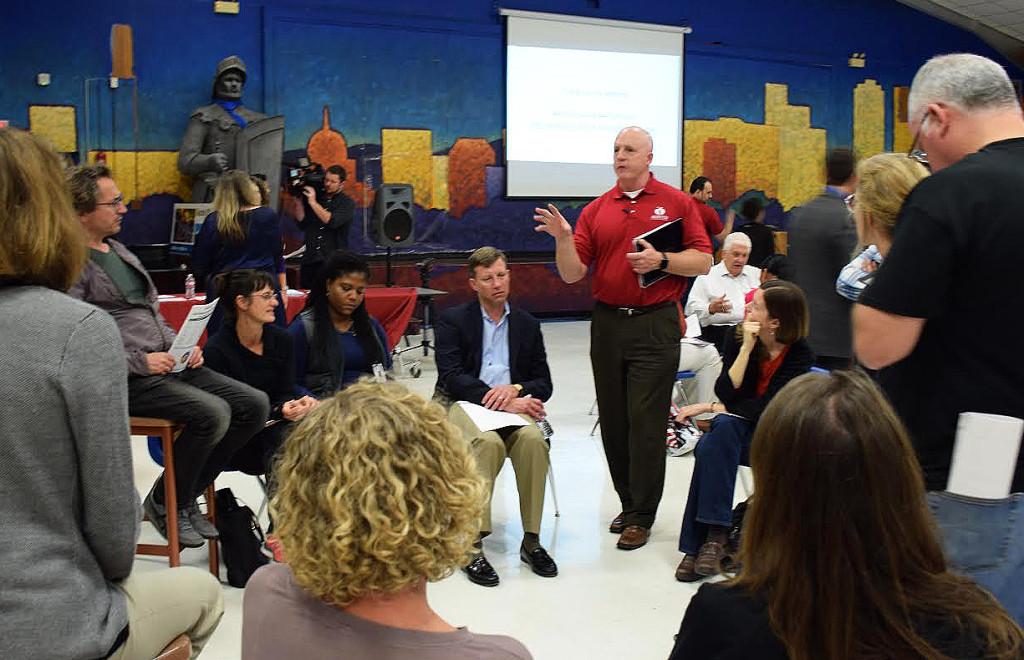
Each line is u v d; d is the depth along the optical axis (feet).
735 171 37.14
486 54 32.45
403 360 25.90
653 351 12.50
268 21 28.94
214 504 11.46
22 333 4.91
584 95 33.78
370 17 30.53
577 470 16.24
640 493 12.72
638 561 12.21
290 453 3.85
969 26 40.81
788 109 38.17
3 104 25.98
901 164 7.09
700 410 12.79
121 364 5.18
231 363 11.96
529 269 33.91
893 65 40.34
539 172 33.37
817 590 3.49
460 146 32.30
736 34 36.76
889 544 3.48
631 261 12.05
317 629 3.81
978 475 5.57
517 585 11.44
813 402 3.60
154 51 27.50
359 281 13.12
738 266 18.60
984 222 5.64
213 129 27.14
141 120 27.45
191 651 6.45
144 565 11.84
